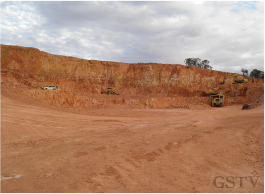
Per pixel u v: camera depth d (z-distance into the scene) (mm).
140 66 72562
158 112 36344
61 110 27078
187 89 65812
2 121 14211
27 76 51469
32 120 16547
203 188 5738
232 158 8844
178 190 5492
